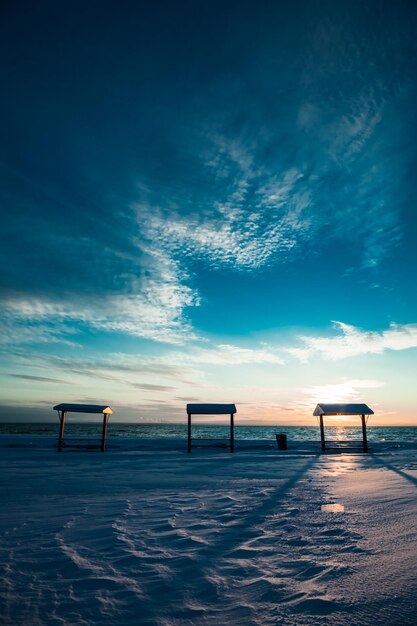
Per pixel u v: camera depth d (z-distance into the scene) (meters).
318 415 26.95
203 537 4.46
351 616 2.47
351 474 11.14
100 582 3.18
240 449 27.62
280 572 3.31
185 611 2.64
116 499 7.00
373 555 3.64
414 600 2.66
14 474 10.98
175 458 18.14
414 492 7.43
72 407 24.36
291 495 7.31
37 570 3.45
